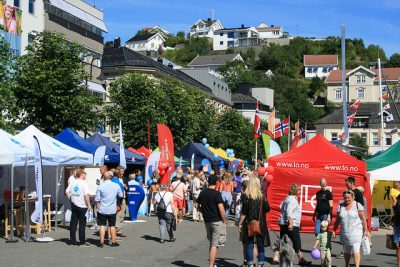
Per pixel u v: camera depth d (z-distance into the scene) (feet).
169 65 276.82
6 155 48.37
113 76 189.78
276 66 492.54
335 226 36.88
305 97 408.26
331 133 278.46
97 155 67.77
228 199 69.10
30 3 124.06
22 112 92.99
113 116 129.90
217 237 36.58
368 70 354.54
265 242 37.83
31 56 91.91
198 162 108.27
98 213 46.96
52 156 55.16
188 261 41.11
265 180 50.62
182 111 137.39
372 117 269.85
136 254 43.75
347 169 61.67
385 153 76.33
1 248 44.73
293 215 39.91
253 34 566.77
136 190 69.87
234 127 205.46
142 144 129.49
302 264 40.34
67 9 142.61
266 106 323.98
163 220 51.37
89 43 156.56
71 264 38.06
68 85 91.45
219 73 400.47
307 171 62.75
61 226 61.16
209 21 614.75
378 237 61.77
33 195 55.06
